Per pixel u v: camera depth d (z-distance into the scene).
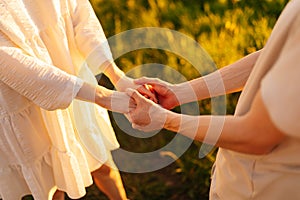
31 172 2.09
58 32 2.03
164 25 3.85
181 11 3.88
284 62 1.21
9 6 1.87
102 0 4.16
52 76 1.84
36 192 2.12
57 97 1.85
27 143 2.04
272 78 1.22
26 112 2.01
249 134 1.42
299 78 1.18
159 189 3.05
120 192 2.50
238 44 3.48
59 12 2.03
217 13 3.83
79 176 2.15
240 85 1.82
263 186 1.53
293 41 1.22
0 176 2.11
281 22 1.33
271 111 1.20
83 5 2.18
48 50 2.02
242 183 1.60
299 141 1.41
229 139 1.45
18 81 1.85
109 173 2.43
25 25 1.90
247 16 3.69
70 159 2.11
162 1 3.99
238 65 1.82
